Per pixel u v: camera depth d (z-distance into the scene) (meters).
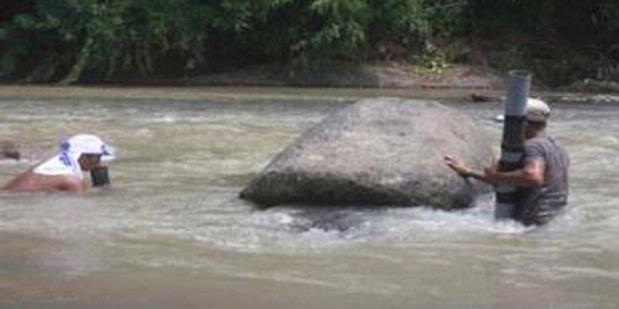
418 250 8.14
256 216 9.52
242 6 30.84
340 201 9.80
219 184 11.49
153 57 31.77
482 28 34.44
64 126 17.48
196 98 24.30
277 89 28.86
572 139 16.42
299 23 31.48
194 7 31.20
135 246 8.16
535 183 9.31
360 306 6.32
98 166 11.22
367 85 31.05
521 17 34.88
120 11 30.75
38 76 30.91
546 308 6.29
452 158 10.22
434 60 32.75
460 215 9.61
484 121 19.28
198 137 16.19
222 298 6.50
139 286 6.79
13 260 7.54
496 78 32.12
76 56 30.94
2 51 31.34
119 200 10.36
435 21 33.97
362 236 8.72
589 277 7.18
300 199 9.91
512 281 7.04
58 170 10.95
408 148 10.16
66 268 7.30
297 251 8.08
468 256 7.90
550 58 33.59
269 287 6.81
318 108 21.72
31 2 32.41
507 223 9.34
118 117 19.23
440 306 6.34
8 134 16.20
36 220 9.20
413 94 27.56
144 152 14.29
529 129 9.70
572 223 9.36
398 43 33.03
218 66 32.31
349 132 10.36
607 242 8.51
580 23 34.81
